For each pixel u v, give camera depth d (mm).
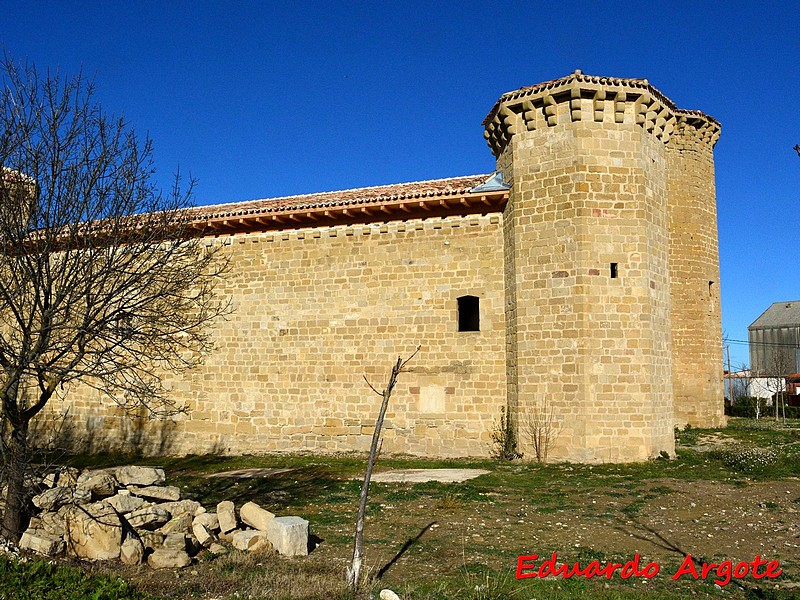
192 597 7301
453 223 18781
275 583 7645
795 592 7355
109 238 10328
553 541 9586
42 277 9617
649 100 16766
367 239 19594
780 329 60094
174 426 21016
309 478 15234
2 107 9875
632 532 10055
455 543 9500
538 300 16734
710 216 26062
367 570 8047
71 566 8227
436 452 18281
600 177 16547
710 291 25906
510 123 17562
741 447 19391
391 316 19141
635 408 16031
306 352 19891
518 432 16859
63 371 9352
